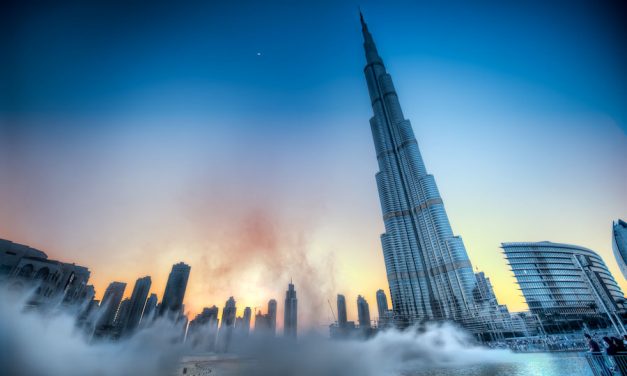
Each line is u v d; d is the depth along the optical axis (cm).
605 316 13538
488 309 16538
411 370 5978
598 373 1922
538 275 16812
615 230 10181
